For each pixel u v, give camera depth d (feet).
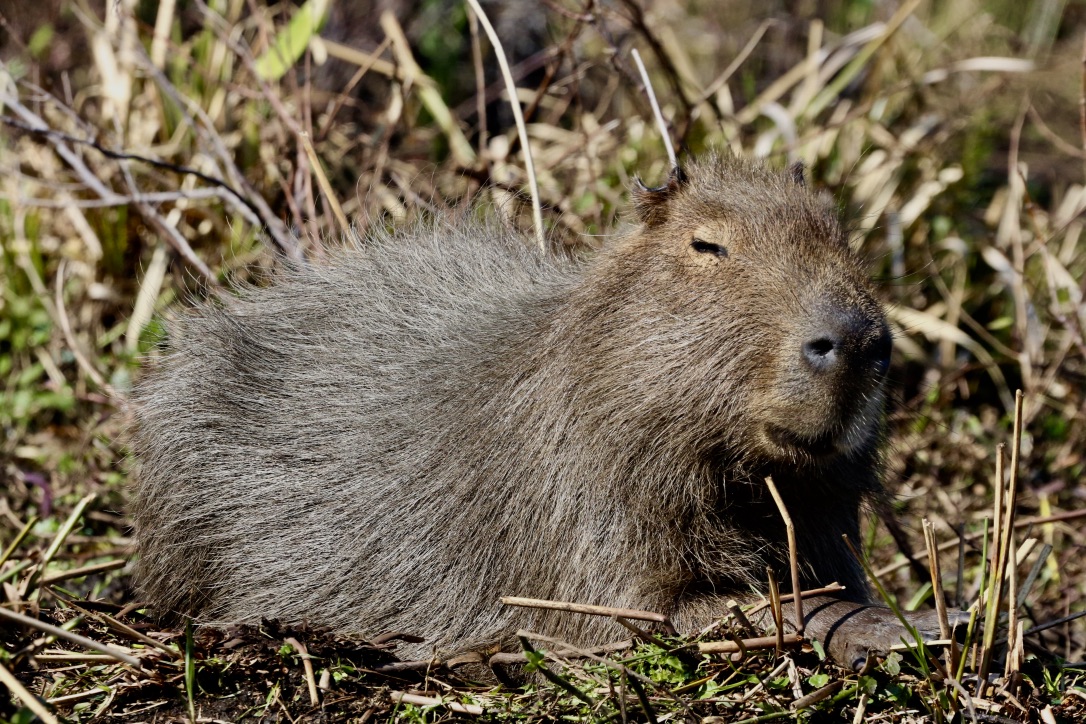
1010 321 52.03
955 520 44.50
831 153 57.67
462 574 32.35
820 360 27.12
